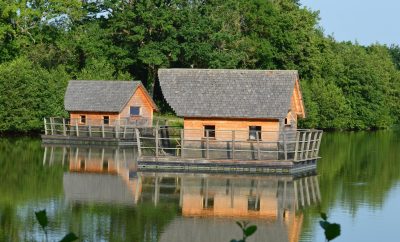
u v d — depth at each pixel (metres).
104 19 78.88
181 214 27.84
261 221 26.83
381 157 52.44
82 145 57.16
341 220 27.12
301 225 26.08
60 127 62.00
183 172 40.06
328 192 34.16
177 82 43.38
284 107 41.19
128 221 26.22
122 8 75.88
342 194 33.56
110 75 71.88
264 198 32.03
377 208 29.78
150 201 30.75
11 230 24.09
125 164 43.88
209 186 35.25
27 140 59.84
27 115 61.81
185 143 41.94
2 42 70.19
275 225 26.08
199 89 42.91
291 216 27.81
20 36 70.69
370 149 60.03
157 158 40.31
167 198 31.59
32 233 23.62
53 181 36.16
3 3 68.00
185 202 30.61
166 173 39.72
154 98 79.44
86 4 78.50
